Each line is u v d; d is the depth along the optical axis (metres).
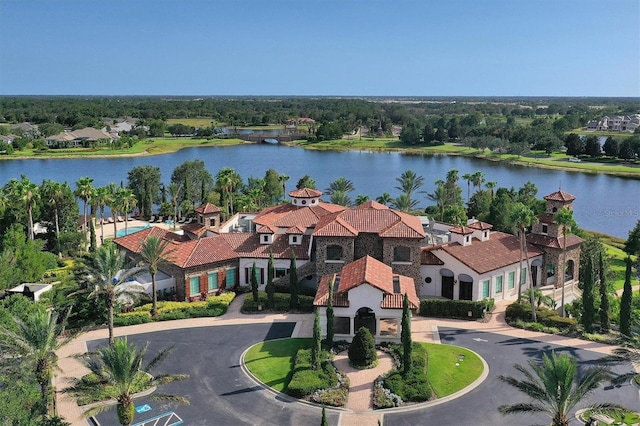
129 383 35.78
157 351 52.50
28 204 87.38
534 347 53.31
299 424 40.09
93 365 37.38
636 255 90.00
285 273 69.62
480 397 43.78
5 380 37.38
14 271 69.62
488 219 93.94
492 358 50.81
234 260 70.25
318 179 189.62
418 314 61.78
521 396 43.81
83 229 99.75
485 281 64.94
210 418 40.94
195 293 66.94
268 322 59.75
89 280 50.03
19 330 39.28
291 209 81.50
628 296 54.59
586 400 42.69
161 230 79.56
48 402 38.84
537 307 61.34
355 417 40.94
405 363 46.06
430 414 41.34
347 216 69.06
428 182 185.75
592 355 51.38
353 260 65.75
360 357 48.31
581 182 187.38
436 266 66.81
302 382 44.50
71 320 59.47
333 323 52.91
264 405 42.78
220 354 51.84
